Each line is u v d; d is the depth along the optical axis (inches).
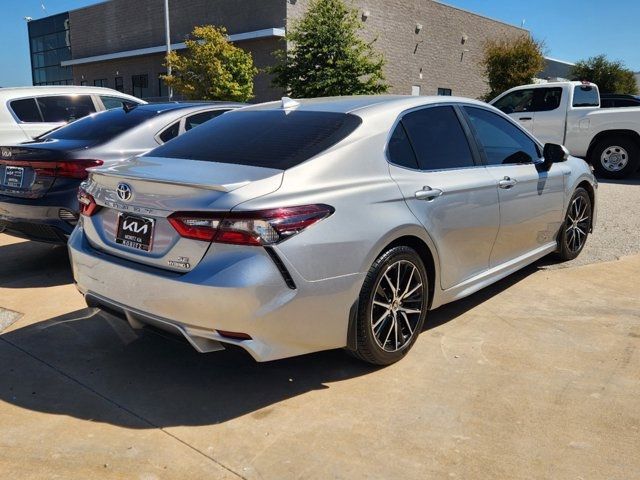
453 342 150.7
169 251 115.8
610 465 100.6
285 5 818.8
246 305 108.0
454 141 158.2
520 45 1001.5
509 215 169.9
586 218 223.1
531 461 102.0
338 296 119.5
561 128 464.1
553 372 134.1
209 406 121.9
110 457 104.3
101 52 1208.8
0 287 198.7
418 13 1051.9
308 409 120.0
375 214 126.3
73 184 199.5
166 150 149.4
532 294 186.9
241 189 112.1
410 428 112.4
